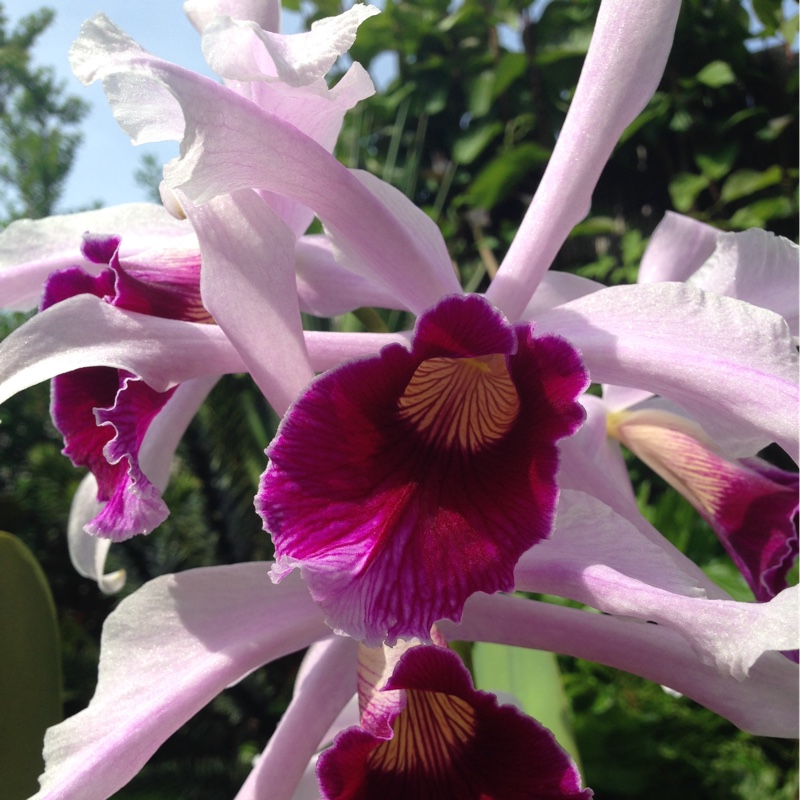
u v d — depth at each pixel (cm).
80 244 23
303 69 16
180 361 18
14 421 63
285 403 18
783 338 17
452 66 84
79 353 18
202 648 20
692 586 18
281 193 18
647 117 79
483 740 18
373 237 18
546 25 82
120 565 54
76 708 52
